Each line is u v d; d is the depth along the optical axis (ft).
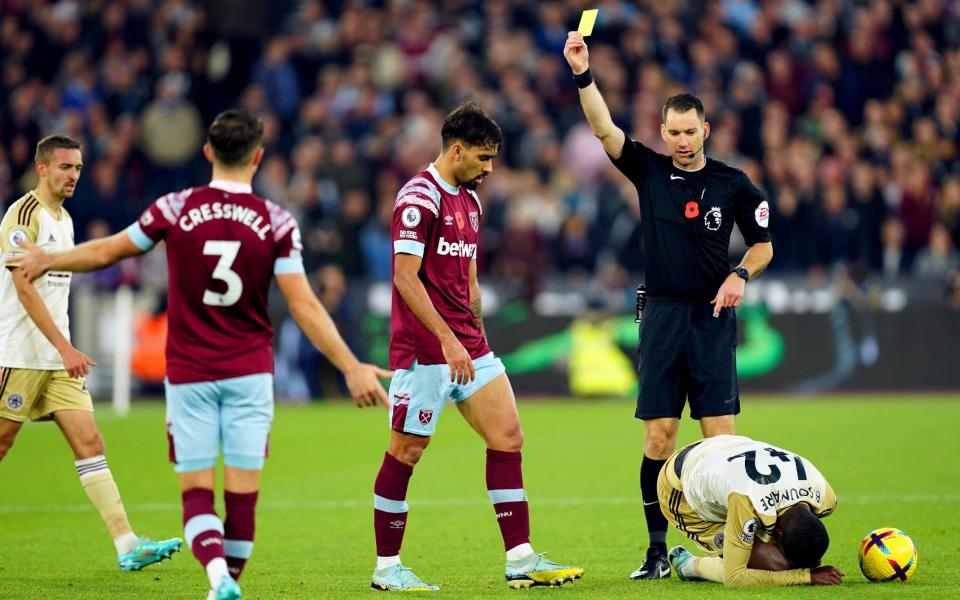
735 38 268.21
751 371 220.43
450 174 73.77
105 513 83.10
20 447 158.81
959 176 256.32
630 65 261.85
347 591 73.46
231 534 62.54
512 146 252.01
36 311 74.02
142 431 173.78
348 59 273.54
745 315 221.46
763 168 245.65
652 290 80.23
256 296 62.28
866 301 219.82
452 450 153.58
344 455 148.77
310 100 267.80
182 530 100.78
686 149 78.59
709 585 72.79
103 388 217.15
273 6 315.17
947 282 221.25
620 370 221.05
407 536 96.73
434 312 71.15
